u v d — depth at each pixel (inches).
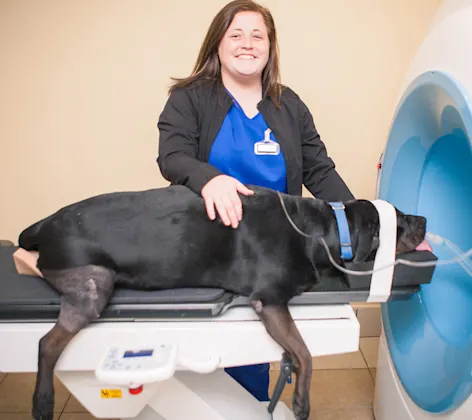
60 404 65.5
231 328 36.8
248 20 46.1
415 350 47.5
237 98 49.5
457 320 42.4
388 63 72.3
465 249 43.9
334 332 37.3
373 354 77.9
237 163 48.8
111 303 37.7
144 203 39.7
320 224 39.2
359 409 65.7
